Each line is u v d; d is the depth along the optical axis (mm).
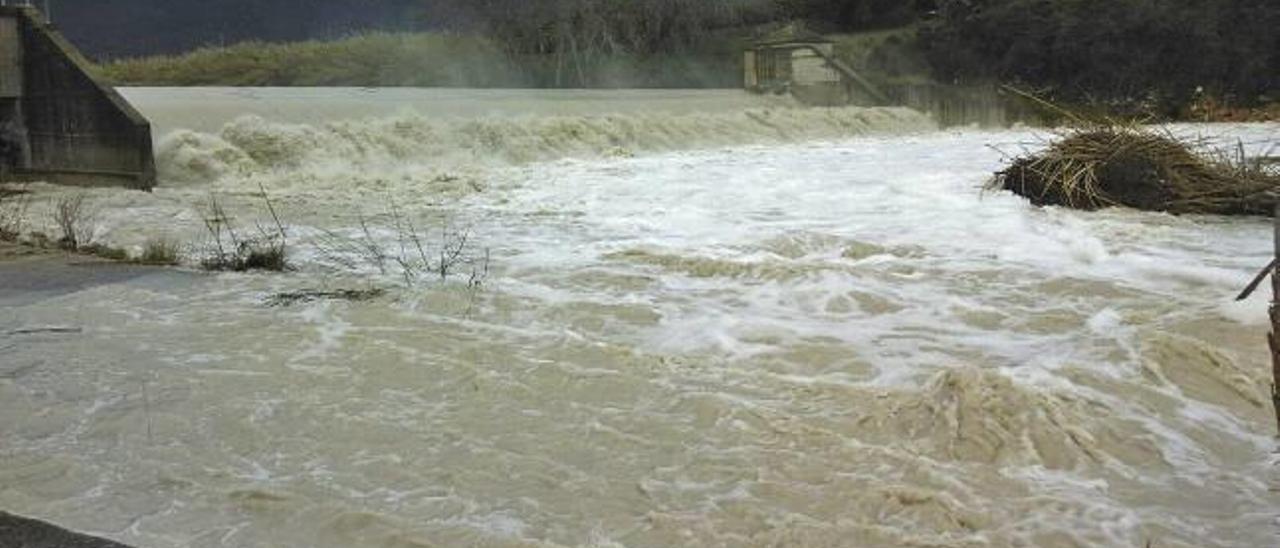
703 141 29250
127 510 4590
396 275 10023
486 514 4535
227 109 23891
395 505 4633
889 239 11805
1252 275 9516
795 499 4641
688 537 4277
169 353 7195
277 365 6855
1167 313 8031
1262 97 40531
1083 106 41844
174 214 15328
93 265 10758
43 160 20688
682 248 11211
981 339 7418
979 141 30891
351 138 22172
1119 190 14164
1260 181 13609
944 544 4145
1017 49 43656
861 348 7160
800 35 40812
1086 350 6836
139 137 18750
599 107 31266
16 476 4969
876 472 4918
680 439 5402
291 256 11336
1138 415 5672
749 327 7695
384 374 6598
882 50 47000
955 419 5426
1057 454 5113
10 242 12469
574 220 13992
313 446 5371
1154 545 4164
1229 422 5617
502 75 46000
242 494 4727
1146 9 41750
